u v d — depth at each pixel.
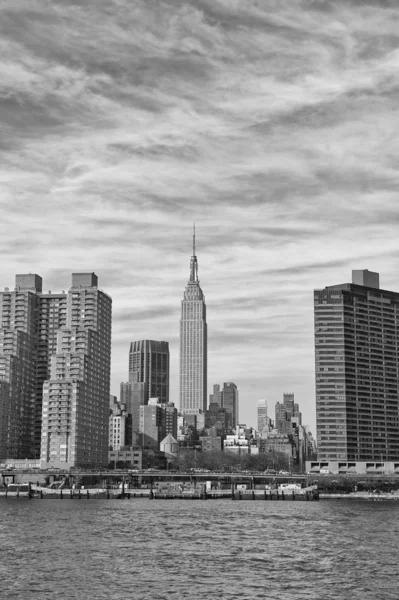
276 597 116.81
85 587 123.06
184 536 196.12
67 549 166.50
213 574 135.62
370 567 144.00
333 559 154.38
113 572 136.62
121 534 199.88
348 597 117.00
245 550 167.50
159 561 150.12
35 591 120.00
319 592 120.50
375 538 193.25
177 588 122.88
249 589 122.50
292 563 148.75
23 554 157.62
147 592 119.81
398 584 126.75
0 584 124.94
